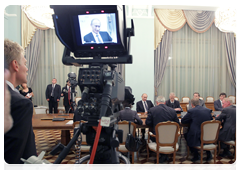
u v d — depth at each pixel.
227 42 7.15
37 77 6.85
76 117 2.56
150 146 2.86
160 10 6.83
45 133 4.81
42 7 3.57
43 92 6.86
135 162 3.00
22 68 0.78
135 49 6.53
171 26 6.89
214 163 2.87
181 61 7.28
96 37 0.87
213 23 7.23
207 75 7.33
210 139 2.84
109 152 0.79
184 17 6.92
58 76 6.92
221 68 7.35
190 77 7.32
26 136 0.68
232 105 3.22
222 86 7.28
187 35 7.23
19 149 0.64
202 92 7.28
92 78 0.72
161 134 2.66
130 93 0.98
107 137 0.77
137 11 6.47
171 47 7.17
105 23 0.84
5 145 0.62
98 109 0.73
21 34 6.51
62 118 3.31
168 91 7.22
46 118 3.38
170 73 7.10
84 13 0.84
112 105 0.73
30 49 6.70
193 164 2.94
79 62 0.85
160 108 2.96
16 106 0.66
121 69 6.55
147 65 6.54
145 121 3.04
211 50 7.27
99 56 0.89
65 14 0.85
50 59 6.88
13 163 0.62
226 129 3.08
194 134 2.92
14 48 0.75
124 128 2.70
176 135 2.67
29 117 0.70
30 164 0.62
